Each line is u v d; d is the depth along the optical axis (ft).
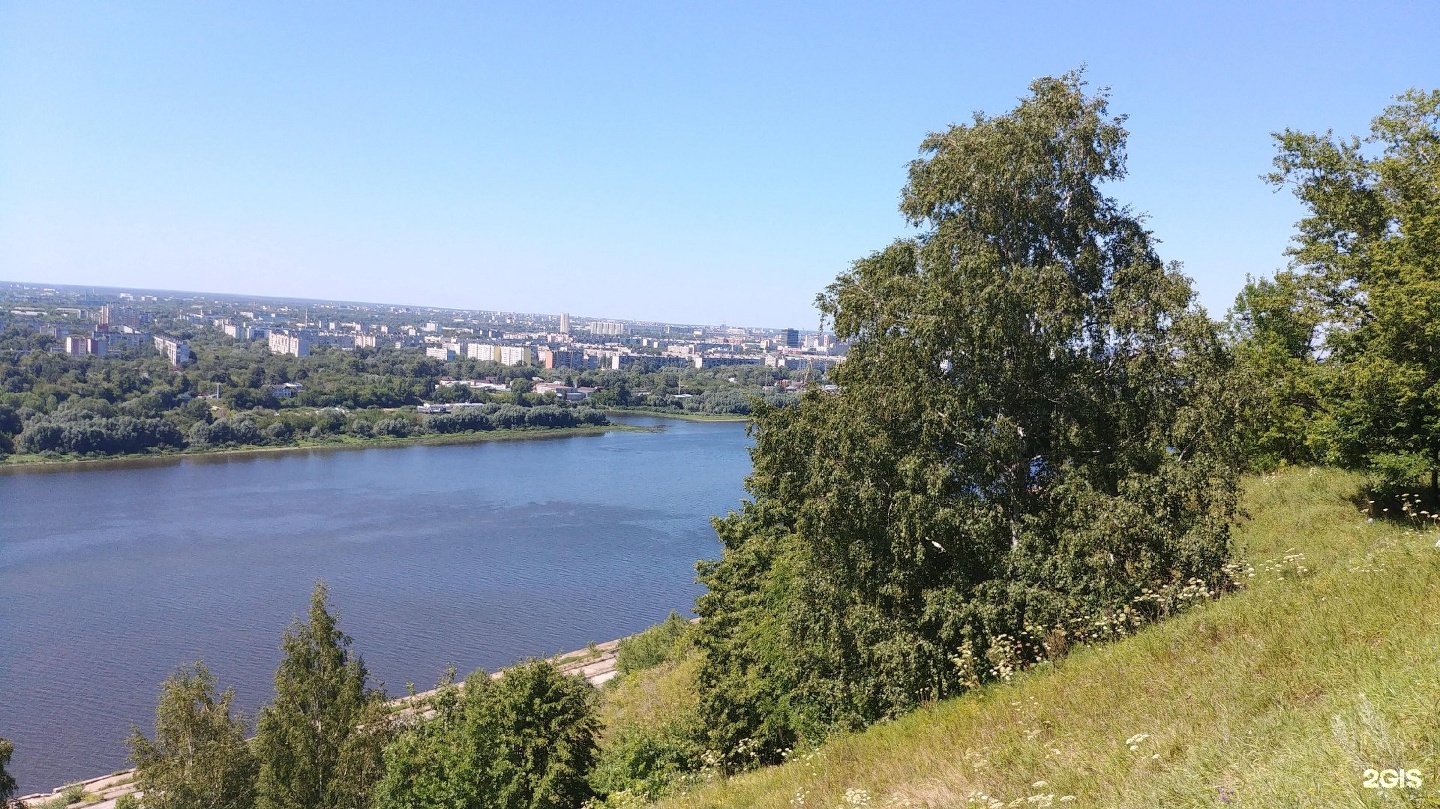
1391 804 16.71
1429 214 66.18
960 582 58.75
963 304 57.52
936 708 45.27
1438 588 31.50
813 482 63.16
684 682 125.29
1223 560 53.16
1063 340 58.23
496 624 210.79
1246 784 20.57
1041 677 41.93
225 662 184.96
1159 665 35.37
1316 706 24.95
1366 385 66.44
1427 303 62.03
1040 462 63.57
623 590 237.45
